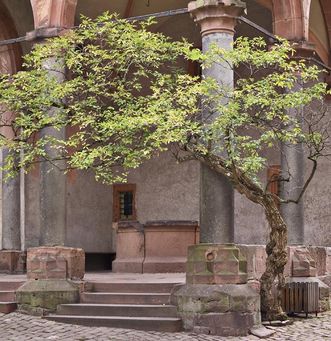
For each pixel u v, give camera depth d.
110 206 22.58
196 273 12.38
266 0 19.52
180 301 12.32
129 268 17.23
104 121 12.61
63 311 12.93
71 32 13.23
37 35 14.49
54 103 12.80
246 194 12.59
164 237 16.97
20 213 19.16
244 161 12.13
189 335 11.82
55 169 14.03
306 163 20.88
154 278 14.62
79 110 12.85
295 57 15.83
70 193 21.03
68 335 11.64
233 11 12.99
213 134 11.94
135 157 12.20
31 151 13.03
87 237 21.56
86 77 14.30
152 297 12.79
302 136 12.72
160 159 22.67
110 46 13.54
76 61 12.91
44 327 12.20
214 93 12.52
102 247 22.09
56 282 13.26
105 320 12.33
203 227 12.73
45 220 13.98
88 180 21.75
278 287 13.08
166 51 13.39
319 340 11.74
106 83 13.28
